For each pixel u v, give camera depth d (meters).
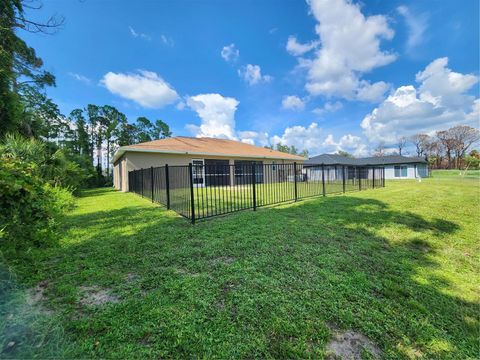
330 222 4.29
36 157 6.88
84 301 1.88
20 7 5.83
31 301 1.85
